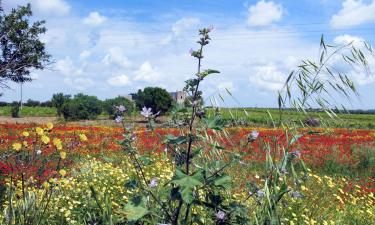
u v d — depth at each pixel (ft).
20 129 70.03
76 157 38.24
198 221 12.52
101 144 49.65
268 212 12.20
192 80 11.41
